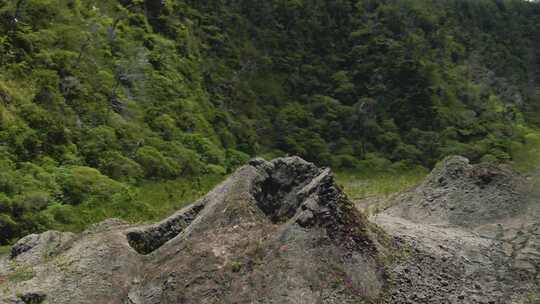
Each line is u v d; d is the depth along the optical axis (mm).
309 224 15867
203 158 38188
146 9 46344
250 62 54656
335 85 57000
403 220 20547
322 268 14977
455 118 54969
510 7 77000
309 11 62719
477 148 50156
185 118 40562
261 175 18453
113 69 38062
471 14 72438
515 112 59219
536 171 24625
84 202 26719
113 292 15328
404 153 49406
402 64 58156
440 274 16203
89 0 41000
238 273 14969
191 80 45594
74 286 15367
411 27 65312
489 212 21469
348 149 49062
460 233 19641
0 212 23297
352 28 63219
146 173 32656
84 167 28891
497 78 64500
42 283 15523
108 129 33281
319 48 60469
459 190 23203
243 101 50188
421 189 24672
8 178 25016
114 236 17188
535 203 21266
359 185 36812
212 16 55469
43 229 23688
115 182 28656
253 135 46406
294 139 48438
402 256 16391
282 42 58812
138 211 26844
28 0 35375
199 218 17312
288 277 14680
